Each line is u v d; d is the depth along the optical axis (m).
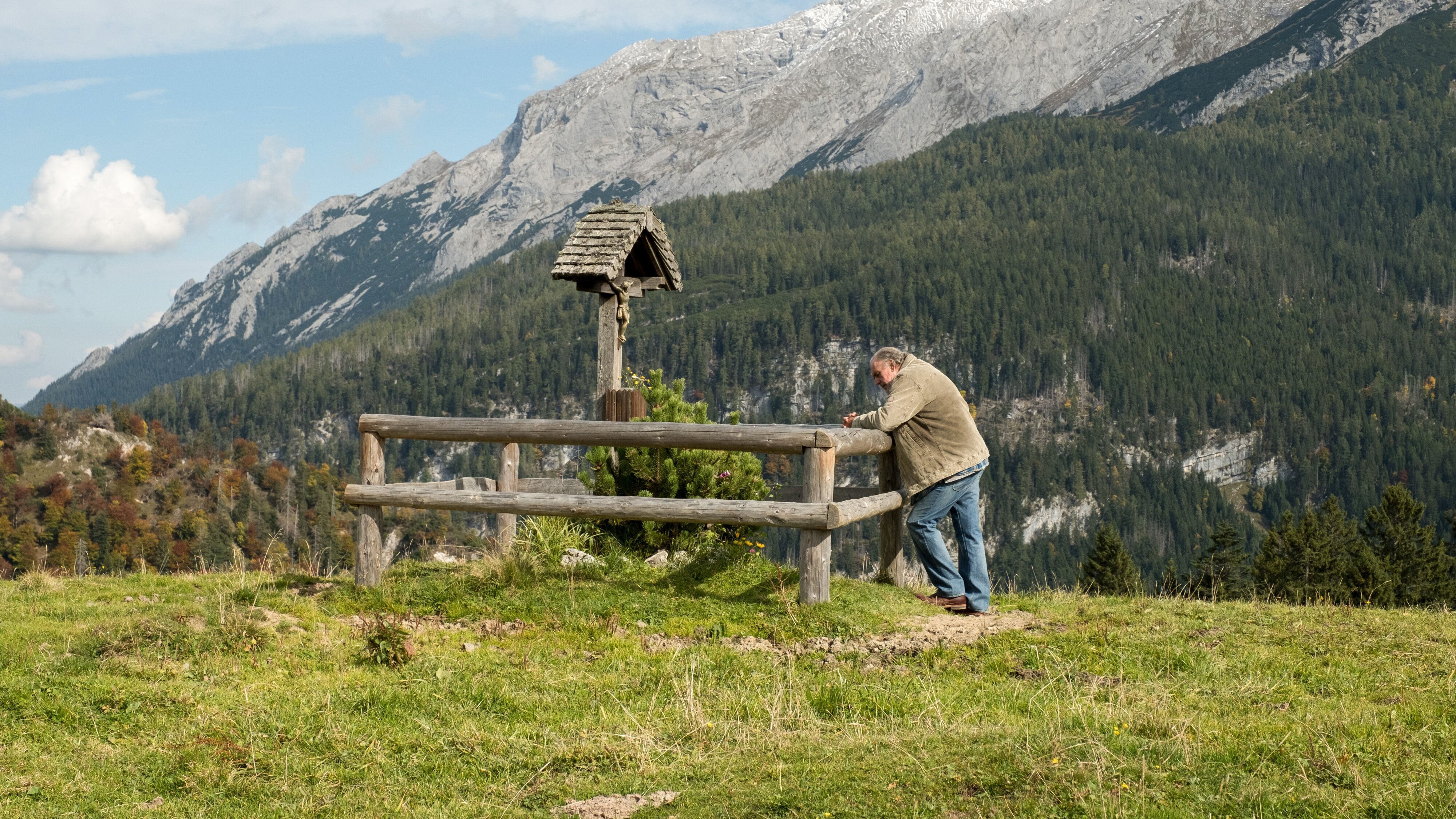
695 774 4.70
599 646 7.00
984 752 4.57
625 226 11.12
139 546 122.31
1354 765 4.23
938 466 7.52
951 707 5.57
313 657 6.80
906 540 9.54
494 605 7.72
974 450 7.54
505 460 10.30
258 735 5.32
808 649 6.84
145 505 138.88
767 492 10.65
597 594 7.83
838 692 5.84
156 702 5.82
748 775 4.61
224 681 6.30
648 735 5.20
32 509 129.50
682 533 10.46
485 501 7.64
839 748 4.87
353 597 8.03
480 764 4.97
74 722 5.52
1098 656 6.46
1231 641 6.68
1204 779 4.18
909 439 7.63
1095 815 3.85
